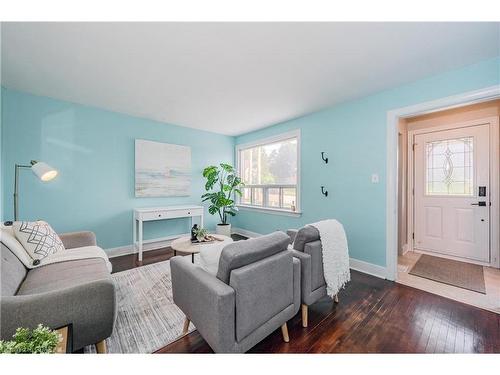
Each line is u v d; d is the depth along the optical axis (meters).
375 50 1.83
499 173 2.88
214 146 4.70
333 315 1.85
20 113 2.73
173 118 3.73
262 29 1.58
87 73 2.24
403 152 3.47
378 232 2.69
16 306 1.08
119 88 2.59
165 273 2.73
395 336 1.58
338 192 3.10
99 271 1.75
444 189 3.32
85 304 1.22
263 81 2.39
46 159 2.91
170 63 2.04
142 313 1.88
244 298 1.23
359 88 2.56
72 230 3.12
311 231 1.81
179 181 4.14
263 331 1.36
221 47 1.80
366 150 2.79
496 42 1.72
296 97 2.82
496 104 2.90
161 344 1.51
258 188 4.64
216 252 1.44
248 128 4.36
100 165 3.33
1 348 0.75
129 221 3.60
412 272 2.76
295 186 3.91
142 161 3.69
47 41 1.72
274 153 4.29
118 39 1.70
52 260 1.89
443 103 2.20
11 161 2.70
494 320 1.77
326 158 3.23
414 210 3.61
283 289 1.48
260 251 1.34
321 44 1.75
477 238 3.04
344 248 2.03
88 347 1.47
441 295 2.18
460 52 1.86
